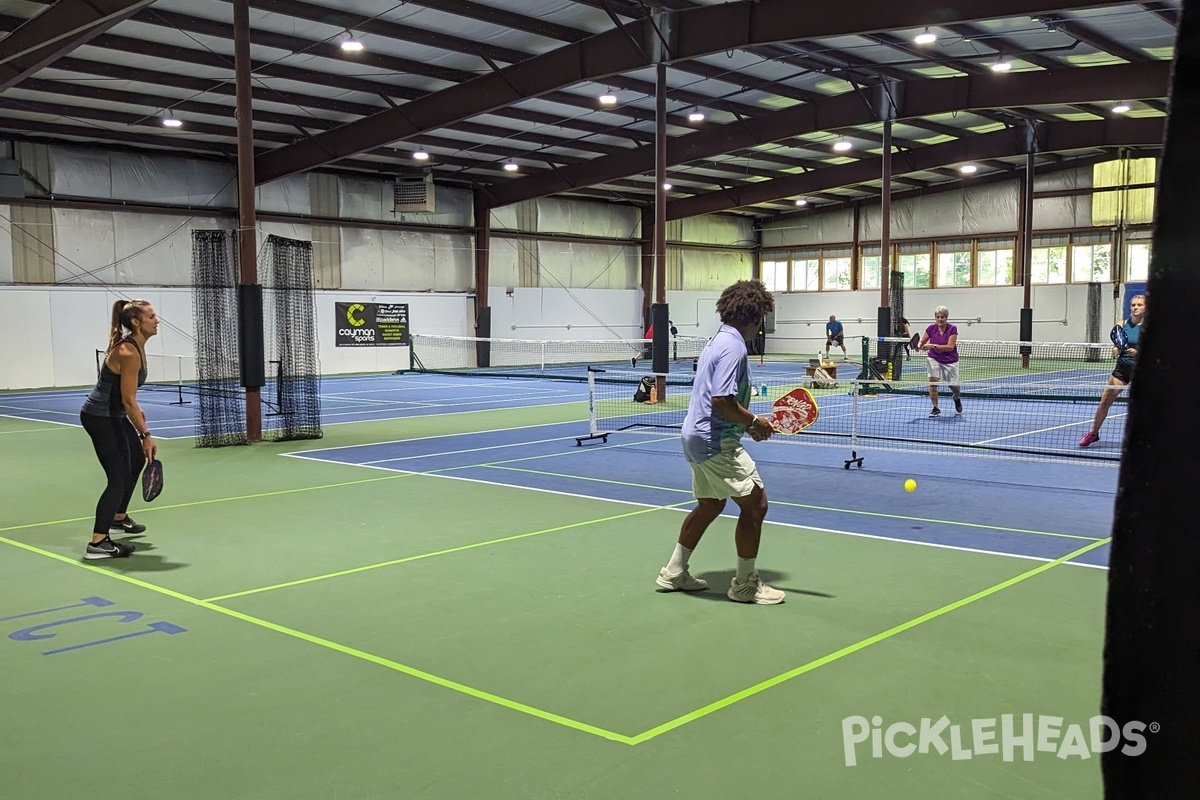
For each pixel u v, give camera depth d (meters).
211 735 4.14
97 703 4.50
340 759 3.89
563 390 23.91
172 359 27.12
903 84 23.72
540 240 35.41
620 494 9.81
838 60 21.92
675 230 40.25
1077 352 34.31
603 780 3.67
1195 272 0.74
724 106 25.06
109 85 21.14
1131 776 0.79
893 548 7.42
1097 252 34.53
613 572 6.78
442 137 27.47
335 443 13.95
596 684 4.68
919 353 38.31
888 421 16.36
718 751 3.91
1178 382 0.75
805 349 41.62
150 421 17.19
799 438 14.15
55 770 3.80
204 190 27.36
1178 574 0.75
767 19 17.02
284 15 17.42
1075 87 21.81
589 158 30.19
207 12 17.36
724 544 7.61
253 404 14.11
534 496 9.70
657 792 3.57
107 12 14.64
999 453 12.58
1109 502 9.27
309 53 19.36
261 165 26.77
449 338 30.14
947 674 4.75
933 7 15.48
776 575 6.64
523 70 20.16
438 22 18.45
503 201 32.53
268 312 25.69
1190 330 0.74
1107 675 0.80
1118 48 20.11
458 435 14.90
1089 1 14.39
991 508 9.01
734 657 5.03
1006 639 5.27
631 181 35.19
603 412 18.39
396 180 30.78
